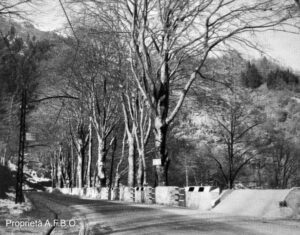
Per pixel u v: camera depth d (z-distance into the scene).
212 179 78.19
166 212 16.41
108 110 47.56
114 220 14.24
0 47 29.05
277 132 77.44
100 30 32.22
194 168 82.19
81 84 46.72
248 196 15.34
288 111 152.62
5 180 44.22
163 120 26.02
